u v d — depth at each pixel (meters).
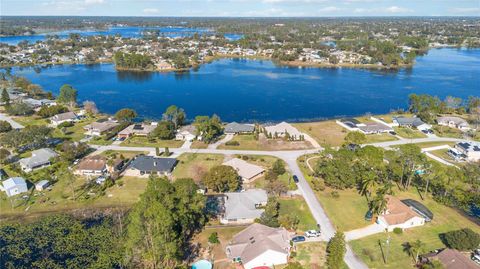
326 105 197.38
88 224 85.81
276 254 70.69
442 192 98.62
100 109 187.38
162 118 167.50
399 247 76.38
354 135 130.12
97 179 105.88
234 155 125.31
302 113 183.38
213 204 94.31
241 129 148.12
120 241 78.62
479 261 71.06
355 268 70.00
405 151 107.00
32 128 130.25
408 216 84.19
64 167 112.00
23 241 79.12
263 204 93.50
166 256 67.94
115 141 138.12
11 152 126.50
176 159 121.06
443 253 70.56
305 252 74.88
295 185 103.50
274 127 147.12
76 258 74.00
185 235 80.00
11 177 104.31
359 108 191.88
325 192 100.44
